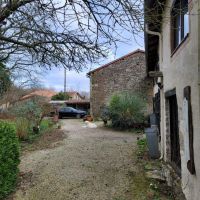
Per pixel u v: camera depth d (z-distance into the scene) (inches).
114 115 776.9
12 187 275.0
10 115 734.5
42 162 379.6
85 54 207.0
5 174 254.4
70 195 264.8
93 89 1064.2
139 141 520.4
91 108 1061.1
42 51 204.8
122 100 785.6
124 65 1057.5
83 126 879.7
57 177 314.2
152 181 298.7
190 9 192.9
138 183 294.5
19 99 820.0
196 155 184.2
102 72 1063.6
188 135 199.2
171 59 285.3
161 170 330.0
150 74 358.6
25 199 253.9
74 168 350.3
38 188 281.1
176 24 269.9
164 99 339.0
